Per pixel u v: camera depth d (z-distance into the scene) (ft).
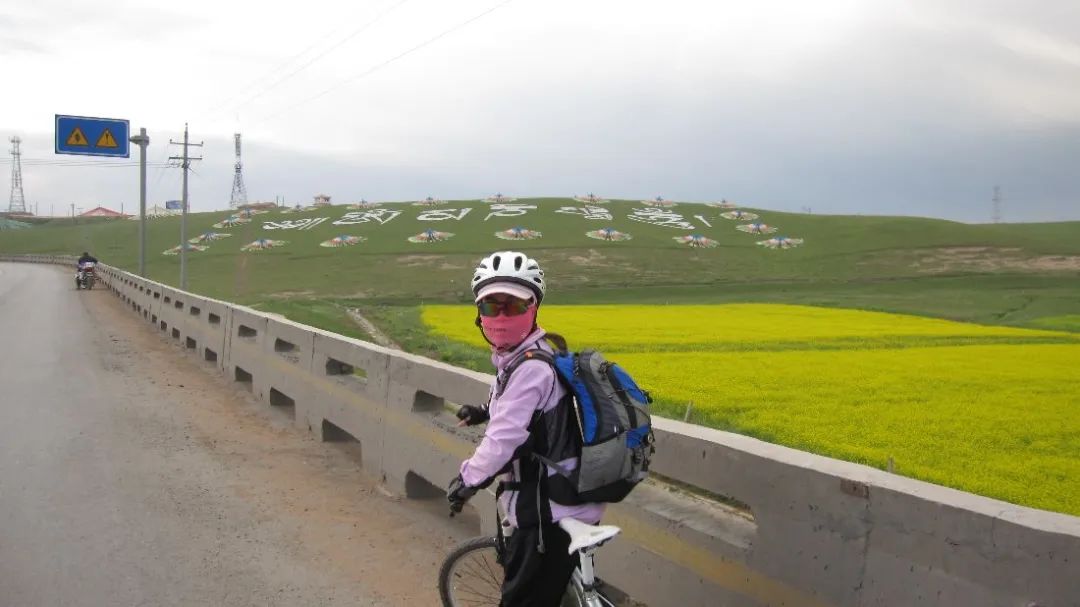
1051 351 74.33
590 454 9.41
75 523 19.60
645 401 9.89
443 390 20.21
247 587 16.01
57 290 142.61
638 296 221.46
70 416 32.40
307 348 30.40
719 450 12.46
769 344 81.87
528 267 10.06
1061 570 8.20
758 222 370.73
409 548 18.35
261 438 29.32
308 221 382.22
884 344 83.10
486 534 18.53
